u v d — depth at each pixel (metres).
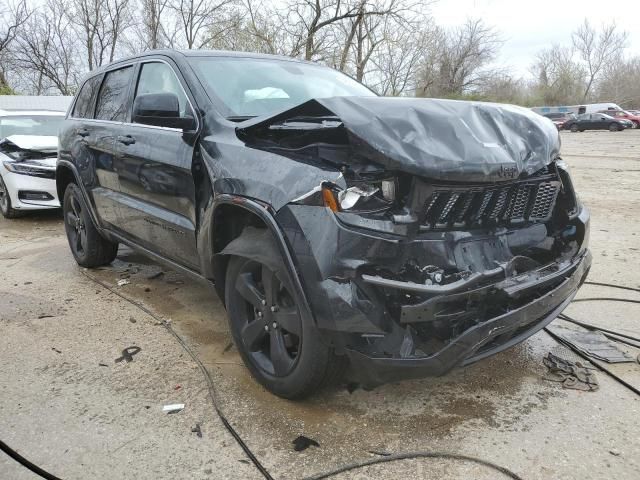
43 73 31.83
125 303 4.66
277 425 2.86
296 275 2.64
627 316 4.21
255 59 4.30
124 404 3.08
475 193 2.73
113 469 2.54
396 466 2.54
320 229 2.56
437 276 2.56
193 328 4.12
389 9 21.77
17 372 3.45
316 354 2.73
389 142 2.55
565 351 3.63
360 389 3.19
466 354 2.58
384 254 2.54
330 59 22.39
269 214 2.75
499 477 2.46
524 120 3.05
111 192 4.69
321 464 2.56
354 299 2.51
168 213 3.87
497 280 2.71
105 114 4.89
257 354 3.22
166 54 4.16
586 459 2.56
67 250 6.63
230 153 3.16
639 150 22.80
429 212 2.65
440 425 2.84
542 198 3.10
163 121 3.69
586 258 3.28
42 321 4.27
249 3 23.11
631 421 2.85
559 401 3.05
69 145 5.41
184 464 2.57
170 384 3.29
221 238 3.29
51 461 2.60
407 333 2.60
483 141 2.75
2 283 5.28
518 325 2.73
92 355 3.68
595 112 49.69
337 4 21.67
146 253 4.44
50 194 8.45
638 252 6.03
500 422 2.86
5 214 8.76
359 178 2.62
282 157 2.86
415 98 2.97
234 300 3.28
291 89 4.04
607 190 11.04
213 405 3.05
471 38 35.75
